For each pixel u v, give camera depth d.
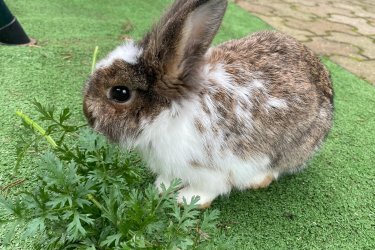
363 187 0.40
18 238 0.29
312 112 0.36
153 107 0.30
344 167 0.42
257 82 0.33
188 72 0.30
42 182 0.27
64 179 0.25
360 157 0.44
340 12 1.00
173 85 0.29
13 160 0.36
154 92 0.29
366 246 0.33
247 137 0.32
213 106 0.31
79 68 0.54
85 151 0.30
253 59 0.34
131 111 0.30
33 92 0.47
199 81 0.30
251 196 0.38
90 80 0.31
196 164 0.32
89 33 0.66
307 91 0.36
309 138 0.37
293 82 0.35
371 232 0.34
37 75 0.51
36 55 0.55
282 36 0.39
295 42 0.39
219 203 0.36
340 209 0.37
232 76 0.32
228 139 0.32
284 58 0.36
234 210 0.36
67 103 0.46
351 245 0.33
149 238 0.25
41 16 0.70
